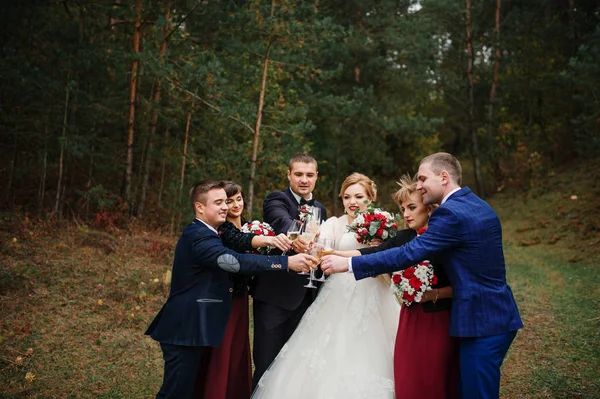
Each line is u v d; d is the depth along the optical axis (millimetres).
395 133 16844
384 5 16922
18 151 12172
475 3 19453
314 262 3613
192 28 11680
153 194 12562
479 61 21062
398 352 3572
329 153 17500
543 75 18203
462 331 3160
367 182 4348
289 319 4215
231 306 3879
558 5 18031
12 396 4199
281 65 11461
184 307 3490
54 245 8469
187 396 3525
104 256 8398
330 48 15445
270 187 11820
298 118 12219
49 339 5422
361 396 3496
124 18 11688
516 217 14555
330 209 17672
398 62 17641
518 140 18859
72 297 6621
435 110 23125
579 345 5637
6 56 10453
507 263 10258
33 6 11141
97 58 10938
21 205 10922
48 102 10938
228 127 11312
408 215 3891
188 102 11297
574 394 4477
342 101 15320
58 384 4516
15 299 6227
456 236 3236
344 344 3744
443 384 3434
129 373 4883
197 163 11664
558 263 9953
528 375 4969
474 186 19875
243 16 10859
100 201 10328
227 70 11500
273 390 3682
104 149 11953
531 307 7215
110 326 5980
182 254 3582
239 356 3992
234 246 3941
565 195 14602
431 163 3512
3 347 5062
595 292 7676
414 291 3404
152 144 12109
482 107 20828
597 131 14742
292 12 10625
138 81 11586
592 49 13336
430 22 17312
